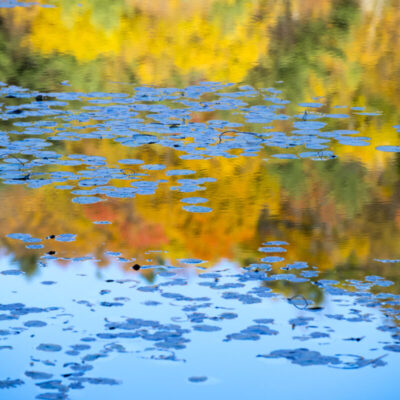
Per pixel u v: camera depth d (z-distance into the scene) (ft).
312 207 36.83
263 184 39.88
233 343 24.02
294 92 59.62
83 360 22.80
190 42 76.95
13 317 25.30
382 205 37.40
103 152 43.50
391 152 46.03
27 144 44.19
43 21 84.58
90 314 25.64
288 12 95.96
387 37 83.20
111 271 29.14
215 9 95.71
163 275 28.84
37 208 35.37
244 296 27.12
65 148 43.88
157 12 92.27
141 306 26.27
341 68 68.49
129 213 35.17
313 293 27.55
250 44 76.95
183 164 42.16
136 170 40.81
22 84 59.47
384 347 24.07
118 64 67.26
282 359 23.31
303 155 44.78
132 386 21.63
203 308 26.20
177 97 56.85
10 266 29.43
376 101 57.77
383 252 31.60
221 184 39.52
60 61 67.67
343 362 23.22
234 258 30.60
